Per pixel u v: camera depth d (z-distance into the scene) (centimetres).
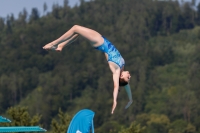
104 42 3484
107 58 3481
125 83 3494
